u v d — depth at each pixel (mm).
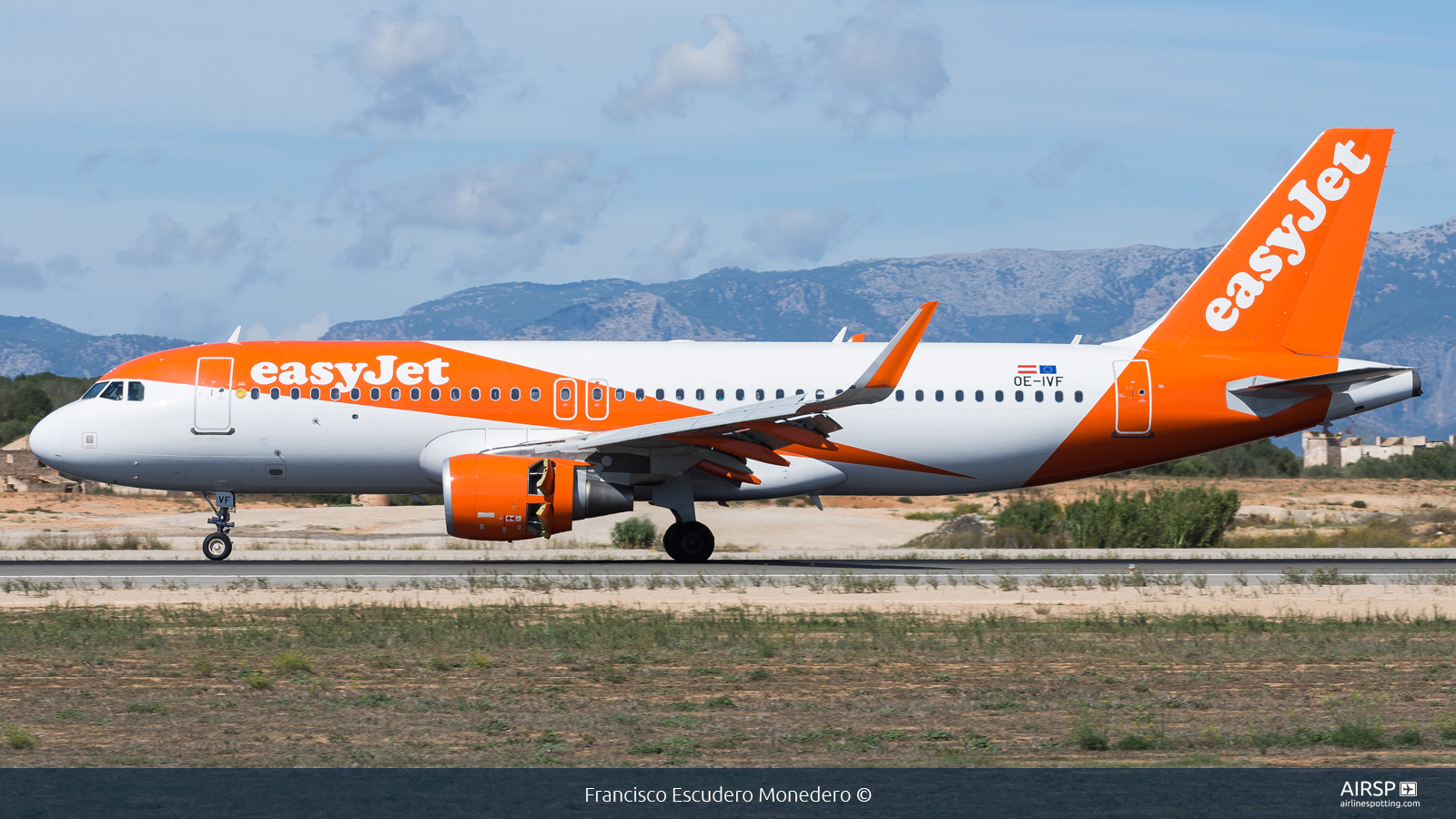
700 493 103938
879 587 84188
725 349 105000
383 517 177750
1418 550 128000
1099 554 117875
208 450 100562
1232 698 49125
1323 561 109875
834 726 44000
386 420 100250
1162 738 42219
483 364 101625
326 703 47000
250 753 39625
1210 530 136625
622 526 133875
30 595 77125
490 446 99750
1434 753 40594
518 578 88000
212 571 93750
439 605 73375
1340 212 109000
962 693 49469
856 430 104188
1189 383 107062
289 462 101188
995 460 106312
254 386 100625
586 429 100625
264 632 62625
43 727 42906
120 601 74812
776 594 80625
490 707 46500
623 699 48219
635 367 102375
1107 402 106312
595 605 73688
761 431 96250
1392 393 109000
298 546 128000
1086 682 52062
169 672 52656
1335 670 54938
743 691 49938
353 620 66438
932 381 105375
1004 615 70938
